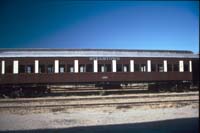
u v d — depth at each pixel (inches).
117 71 833.5
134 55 848.9
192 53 960.9
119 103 605.0
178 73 888.3
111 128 420.8
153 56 863.1
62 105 579.8
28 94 773.3
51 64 786.8
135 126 430.3
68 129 416.8
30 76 770.8
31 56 771.4
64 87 836.0
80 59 806.5
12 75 759.7
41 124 445.7
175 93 796.0
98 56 820.0
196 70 909.8
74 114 520.1
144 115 511.5
